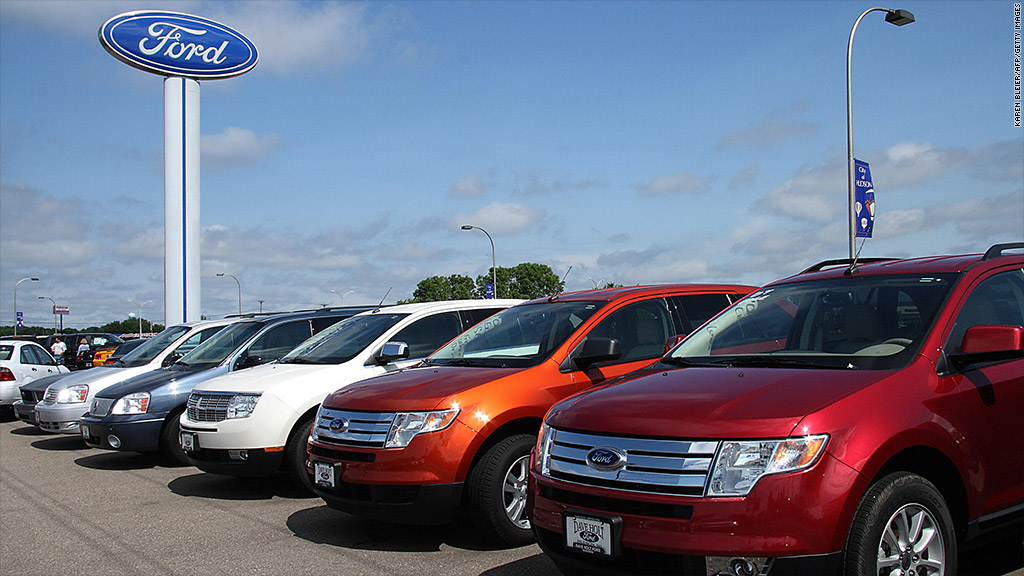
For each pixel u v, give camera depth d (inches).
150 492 330.0
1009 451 161.9
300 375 307.0
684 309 273.3
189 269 969.5
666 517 135.9
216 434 299.1
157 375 402.3
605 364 247.9
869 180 604.1
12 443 506.9
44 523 278.2
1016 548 196.1
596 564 144.6
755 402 142.6
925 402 147.8
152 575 212.5
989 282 177.2
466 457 215.8
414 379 238.1
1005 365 168.9
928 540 143.0
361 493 222.7
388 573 204.1
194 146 981.8
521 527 223.8
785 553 128.6
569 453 153.4
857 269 195.8
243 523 266.8
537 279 3398.1
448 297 3405.5
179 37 969.5
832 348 171.9
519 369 236.7
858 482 133.5
